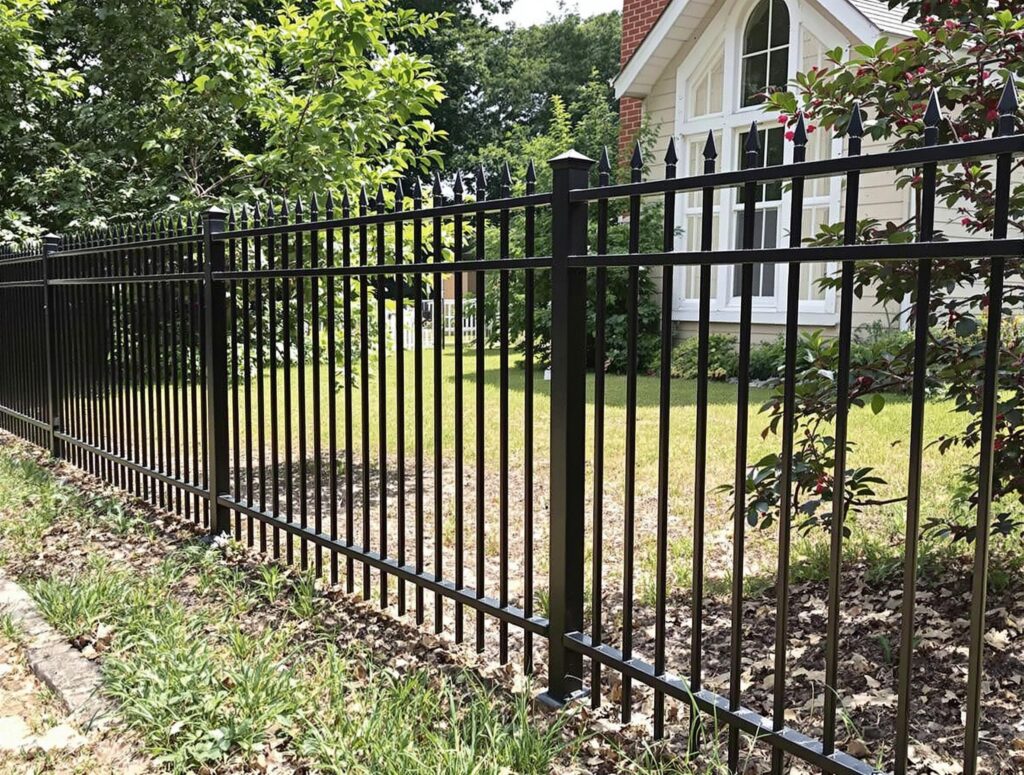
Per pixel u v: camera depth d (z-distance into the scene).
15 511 4.90
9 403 7.61
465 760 2.18
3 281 7.47
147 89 10.88
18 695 2.82
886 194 9.00
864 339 8.95
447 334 19.80
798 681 2.70
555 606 2.59
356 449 6.86
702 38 10.80
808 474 2.99
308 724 2.45
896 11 9.45
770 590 3.41
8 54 9.77
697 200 11.15
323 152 7.25
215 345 4.33
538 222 11.38
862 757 2.24
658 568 2.27
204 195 8.58
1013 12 3.00
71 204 9.66
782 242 10.23
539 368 12.13
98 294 5.54
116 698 2.70
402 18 7.29
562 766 2.27
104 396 5.59
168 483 4.84
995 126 2.82
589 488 5.40
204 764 2.33
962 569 3.30
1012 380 2.76
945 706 2.46
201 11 11.52
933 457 5.39
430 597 3.69
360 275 3.27
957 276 2.91
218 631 3.18
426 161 8.07
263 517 4.02
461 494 2.98
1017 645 2.73
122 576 3.64
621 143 11.99
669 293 2.18
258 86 7.83
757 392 8.90
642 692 2.69
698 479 2.18
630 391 2.32
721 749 2.31
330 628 3.26
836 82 2.98
